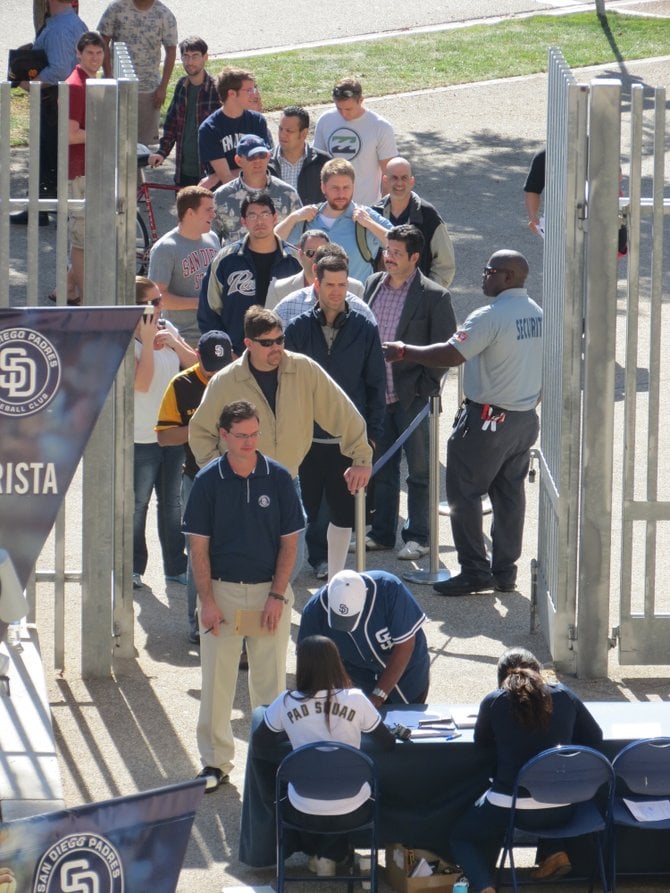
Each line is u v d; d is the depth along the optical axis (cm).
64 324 2042
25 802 2452
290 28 9238
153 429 3319
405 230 3462
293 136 4509
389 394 3519
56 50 6097
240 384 2891
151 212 5462
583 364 2941
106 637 3008
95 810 1816
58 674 3025
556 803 2250
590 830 2281
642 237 6016
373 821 2295
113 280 2900
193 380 3200
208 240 3984
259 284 3628
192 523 2583
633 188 2870
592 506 2959
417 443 3584
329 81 8019
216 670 2622
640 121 2842
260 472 2583
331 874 2408
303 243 3509
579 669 3036
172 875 1864
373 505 3628
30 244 2914
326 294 3197
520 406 3275
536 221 4912
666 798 2372
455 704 2780
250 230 3597
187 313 4062
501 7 10000
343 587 2444
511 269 3234
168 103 7538
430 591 3453
